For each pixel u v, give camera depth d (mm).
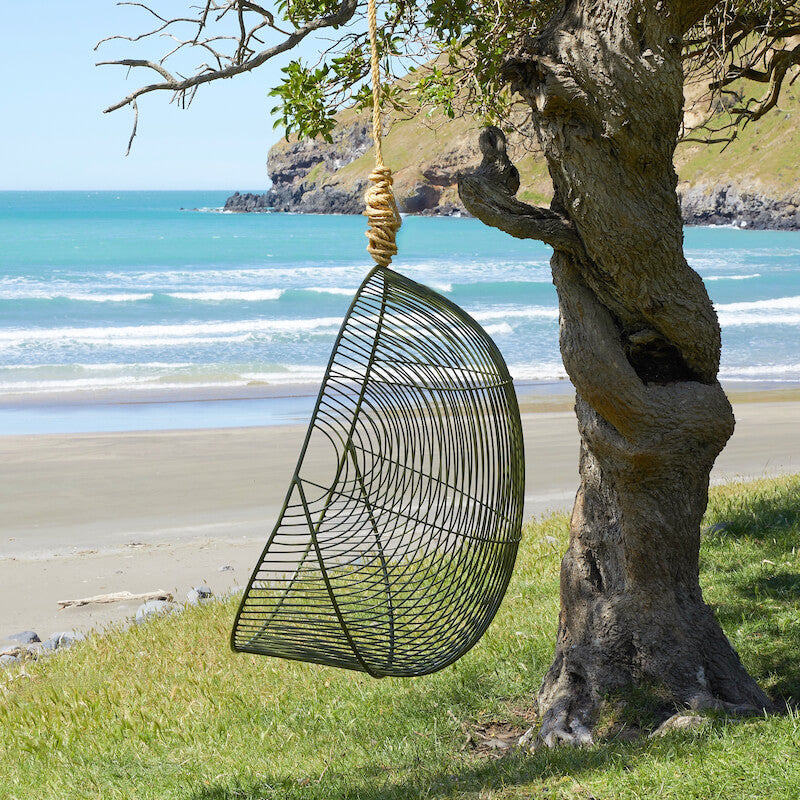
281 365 24625
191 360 25609
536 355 26516
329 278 47906
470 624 4062
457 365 3900
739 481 12445
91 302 37375
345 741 5176
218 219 118438
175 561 10305
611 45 3830
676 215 4242
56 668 7145
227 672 6496
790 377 23625
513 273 50688
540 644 6141
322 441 16125
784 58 6559
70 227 96000
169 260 58438
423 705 5523
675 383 4520
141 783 4852
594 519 4910
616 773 3904
